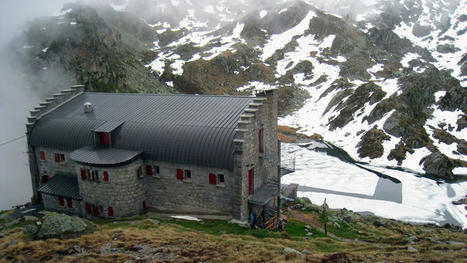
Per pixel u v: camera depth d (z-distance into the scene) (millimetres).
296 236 33844
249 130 37062
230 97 45062
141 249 24859
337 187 74750
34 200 50000
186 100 46781
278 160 43031
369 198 68438
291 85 172625
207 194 38562
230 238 28594
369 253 25203
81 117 47531
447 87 133000
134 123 43062
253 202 37375
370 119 116688
